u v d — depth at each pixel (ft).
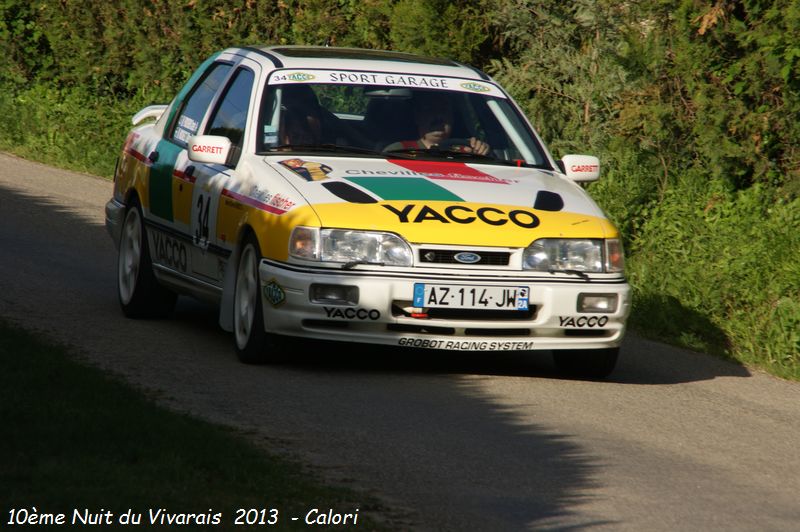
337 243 79.36
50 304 103.35
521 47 154.30
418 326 79.92
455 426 70.79
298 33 187.42
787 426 77.97
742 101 121.39
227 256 87.25
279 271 80.18
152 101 210.38
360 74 95.09
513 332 81.61
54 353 79.36
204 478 55.31
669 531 54.85
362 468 61.16
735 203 124.67
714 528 55.77
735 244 117.29
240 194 86.43
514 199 84.33
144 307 100.58
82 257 128.98
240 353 85.05
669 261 118.83
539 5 147.74
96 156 204.85
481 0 153.38
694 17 119.44
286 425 68.54
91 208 163.84
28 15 234.79
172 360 84.38
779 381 93.86
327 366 85.25
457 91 96.12
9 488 51.37
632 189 130.72
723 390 88.22
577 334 82.84
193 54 203.62
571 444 68.59
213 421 68.33
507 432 70.23
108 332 93.45
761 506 59.77
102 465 55.31
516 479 61.11
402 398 76.79
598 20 143.23
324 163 86.84
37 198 168.66
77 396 67.36
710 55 121.39
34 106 222.69
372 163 87.76
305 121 90.84
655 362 97.71
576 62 145.69
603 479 62.18
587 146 146.41
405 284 78.74
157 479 54.13
